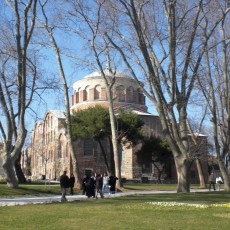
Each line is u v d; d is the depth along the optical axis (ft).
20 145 101.09
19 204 70.03
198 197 81.92
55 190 107.76
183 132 100.68
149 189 141.59
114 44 97.71
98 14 108.47
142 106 271.49
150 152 228.43
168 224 40.88
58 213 51.49
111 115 133.90
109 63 129.90
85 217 47.01
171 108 97.50
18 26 93.91
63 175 79.66
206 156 224.12
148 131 251.80
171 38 93.56
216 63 126.62
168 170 252.62
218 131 152.97
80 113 207.10
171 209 56.08
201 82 118.52
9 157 101.24
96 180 90.99
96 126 197.06
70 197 95.25
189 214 49.80
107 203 67.82
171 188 150.61
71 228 38.32
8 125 100.58
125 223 41.65
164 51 96.99
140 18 93.91
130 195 92.79
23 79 96.73
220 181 146.61
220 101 131.64
